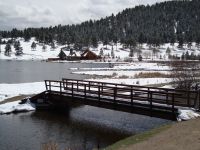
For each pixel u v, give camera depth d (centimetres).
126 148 1279
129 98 2230
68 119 2375
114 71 6550
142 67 8019
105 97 2397
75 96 2584
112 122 2281
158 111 2005
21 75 5806
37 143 1752
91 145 1734
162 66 8356
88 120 2350
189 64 3684
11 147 1672
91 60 14200
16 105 2672
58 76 5538
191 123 1501
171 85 3572
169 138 1304
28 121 2283
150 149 1198
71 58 14888
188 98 1934
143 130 2028
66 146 1708
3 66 8981
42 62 12794
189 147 1141
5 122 2241
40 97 2769
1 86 3650
